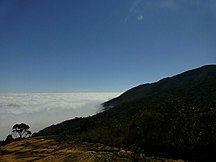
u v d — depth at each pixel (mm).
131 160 24750
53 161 26875
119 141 34969
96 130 47719
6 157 32156
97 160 25312
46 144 39625
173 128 29750
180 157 26578
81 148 33062
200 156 26203
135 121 36438
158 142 30031
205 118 29359
